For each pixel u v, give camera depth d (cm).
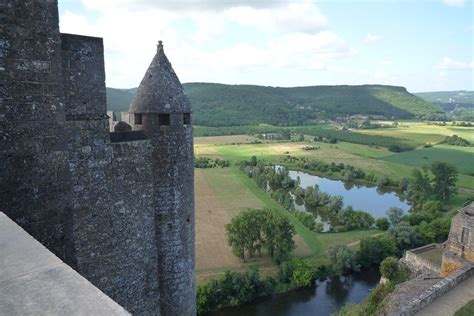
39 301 370
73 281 408
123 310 358
